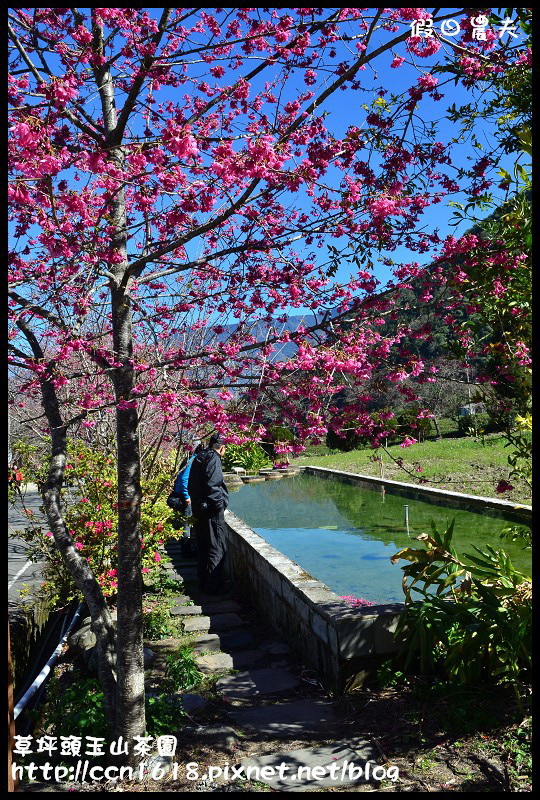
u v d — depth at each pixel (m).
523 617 4.05
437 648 4.89
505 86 4.38
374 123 4.03
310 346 3.54
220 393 3.71
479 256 4.08
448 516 10.73
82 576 3.90
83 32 3.37
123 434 3.83
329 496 14.85
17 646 5.98
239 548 8.20
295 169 3.41
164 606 7.32
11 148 2.88
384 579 7.55
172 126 2.92
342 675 4.64
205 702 4.75
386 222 4.09
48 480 3.88
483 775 3.37
